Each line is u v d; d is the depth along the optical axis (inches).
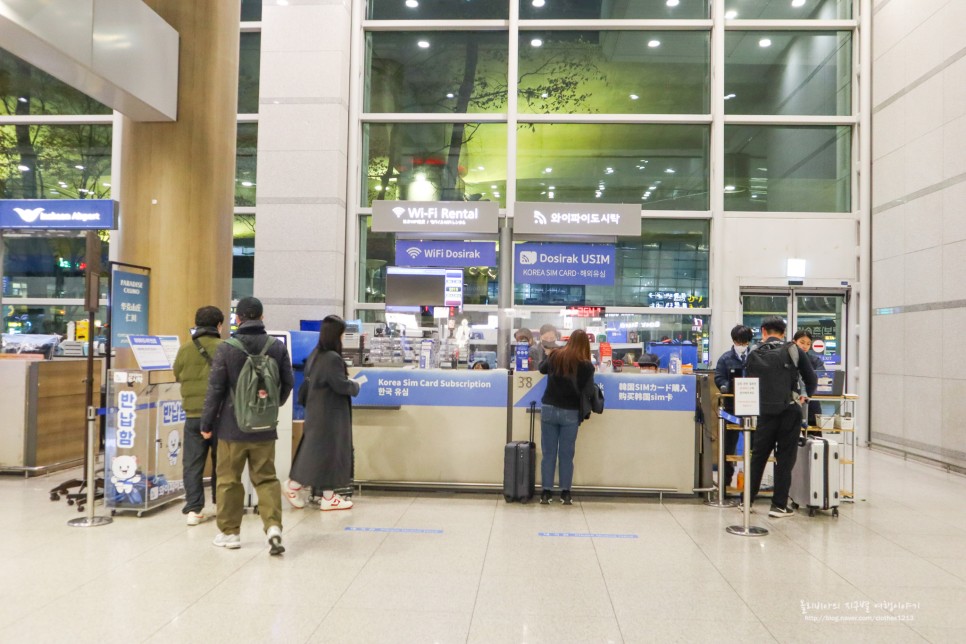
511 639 121.7
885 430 368.2
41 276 428.1
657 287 417.4
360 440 243.0
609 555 173.3
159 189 257.6
